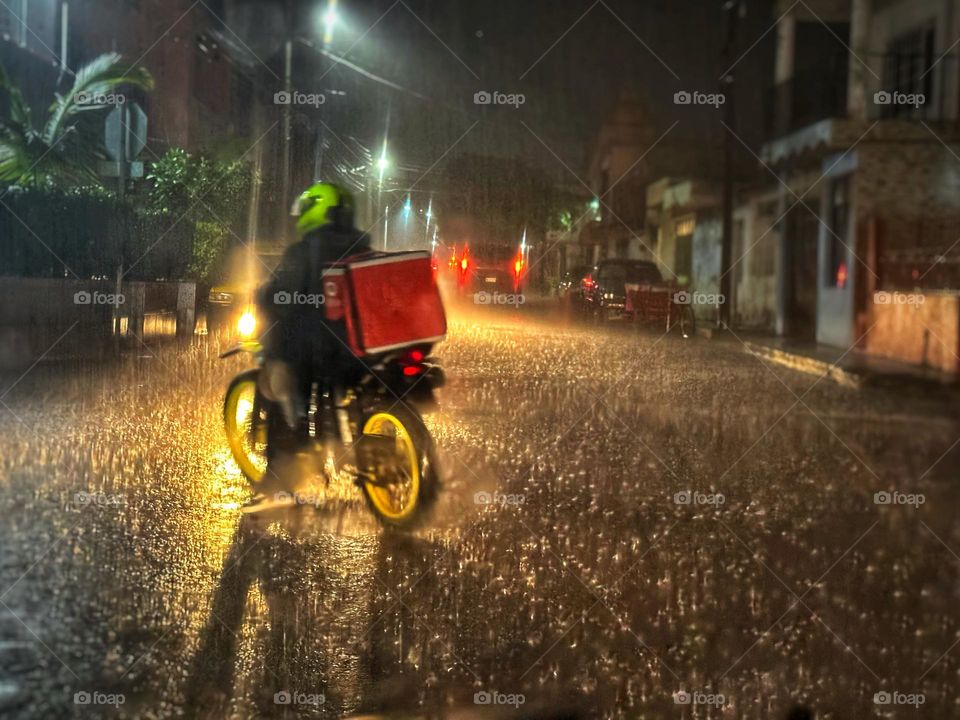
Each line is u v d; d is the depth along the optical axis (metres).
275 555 5.78
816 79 24.09
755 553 6.30
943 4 20.55
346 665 4.35
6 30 23.56
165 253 20.50
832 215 22.53
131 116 17.72
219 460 8.11
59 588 5.03
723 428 10.78
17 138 20.95
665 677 4.39
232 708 3.88
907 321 18.25
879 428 11.40
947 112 20.59
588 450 9.24
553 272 25.25
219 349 15.80
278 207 22.23
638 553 6.20
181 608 4.88
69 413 9.95
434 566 5.74
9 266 17.12
